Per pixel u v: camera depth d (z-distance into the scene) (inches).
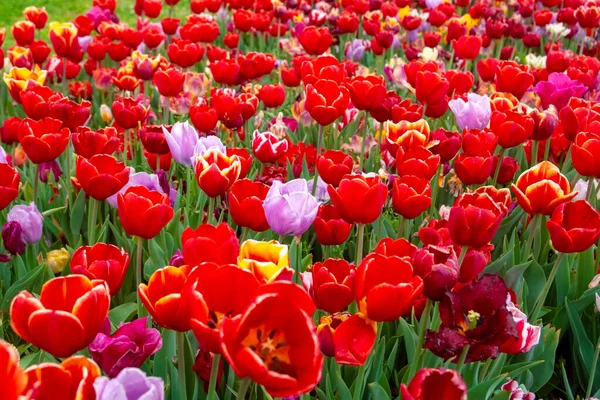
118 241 60.1
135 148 77.0
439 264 41.0
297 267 54.2
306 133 86.4
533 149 69.4
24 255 60.6
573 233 47.0
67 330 36.9
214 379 39.2
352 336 41.8
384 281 41.3
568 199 50.9
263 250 41.8
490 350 39.9
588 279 59.3
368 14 141.6
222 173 51.1
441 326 40.6
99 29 125.3
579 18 123.6
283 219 49.3
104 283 38.2
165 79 73.6
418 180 51.9
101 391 33.4
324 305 43.8
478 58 141.3
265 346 34.9
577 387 58.5
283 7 131.8
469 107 68.3
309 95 62.4
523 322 44.8
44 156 56.9
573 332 56.6
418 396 35.9
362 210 47.9
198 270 36.6
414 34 137.6
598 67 93.2
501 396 46.9
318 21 128.9
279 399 44.6
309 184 65.0
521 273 54.0
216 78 82.0
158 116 103.7
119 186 53.1
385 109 69.6
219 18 158.4
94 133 58.4
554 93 76.4
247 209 49.8
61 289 37.9
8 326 55.2
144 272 58.2
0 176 51.3
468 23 156.5
